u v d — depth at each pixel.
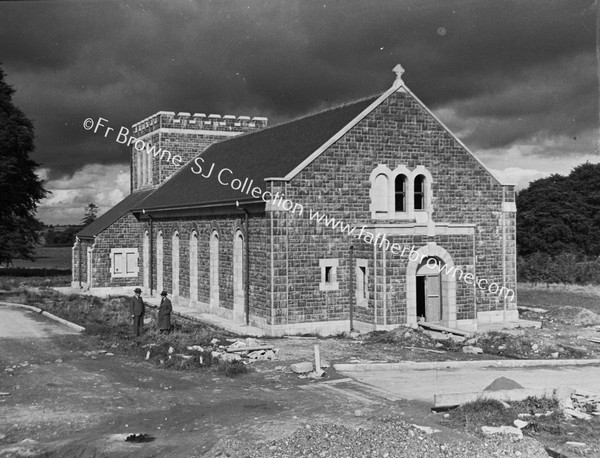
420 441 13.34
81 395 18.28
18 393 18.41
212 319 34.88
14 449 13.88
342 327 31.08
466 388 19.23
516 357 25.09
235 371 21.38
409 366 22.62
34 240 73.00
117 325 30.42
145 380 20.25
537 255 67.56
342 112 34.66
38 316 33.28
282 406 17.22
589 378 21.17
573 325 34.56
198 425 15.60
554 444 14.25
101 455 13.67
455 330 29.00
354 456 12.57
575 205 82.25
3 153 57.03
